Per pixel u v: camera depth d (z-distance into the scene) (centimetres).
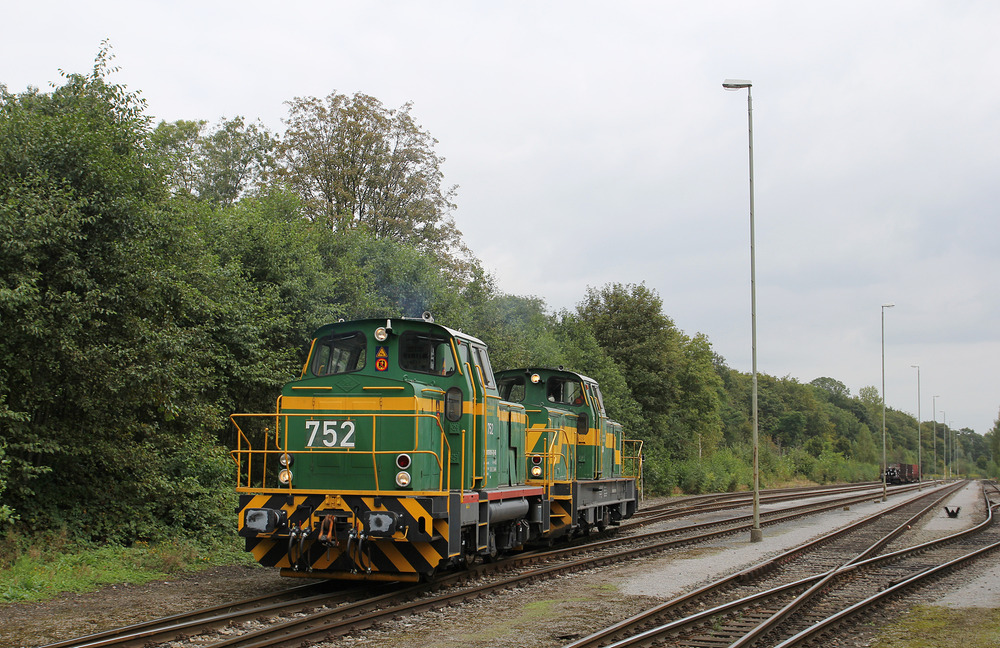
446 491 1140
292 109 3872
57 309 1280
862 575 1495
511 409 1519
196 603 1048
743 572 1383
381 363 1248
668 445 4950
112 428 1481
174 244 1575
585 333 4450
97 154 1389
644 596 1209
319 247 2584
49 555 1228
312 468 1180
